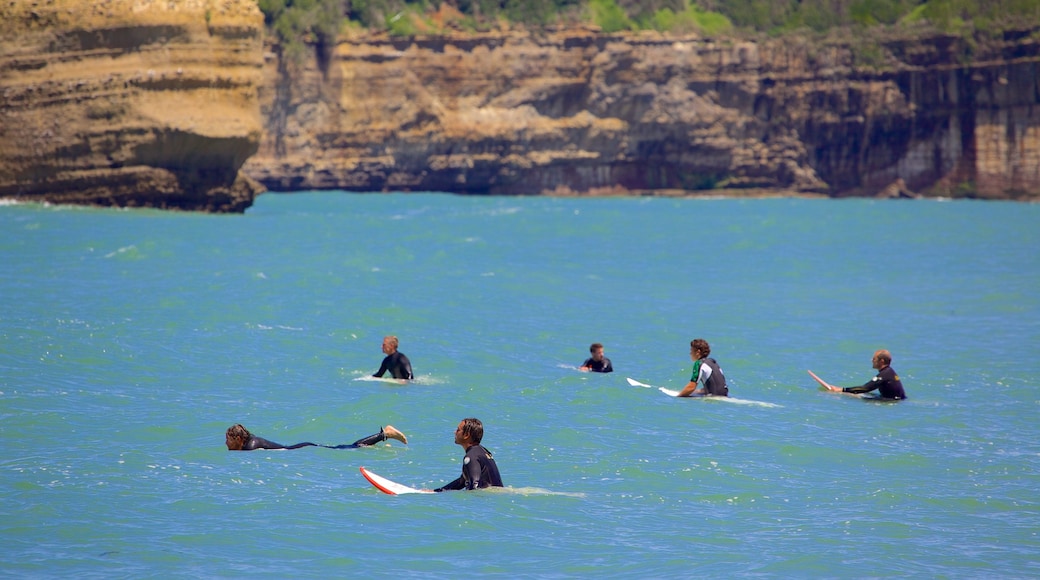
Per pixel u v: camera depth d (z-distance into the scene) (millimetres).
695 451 57469
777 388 76938
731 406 69438
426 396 69875
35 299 104062
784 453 57375
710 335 100625
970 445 59719
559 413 66062
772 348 94250
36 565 38562
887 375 73125
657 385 77312
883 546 42219
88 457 53188
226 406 65688
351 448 56812
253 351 83875
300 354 83688
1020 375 81750
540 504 47531
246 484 49531
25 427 58500
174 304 103875
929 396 74250
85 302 103312
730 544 42438
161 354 80812
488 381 75688
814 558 40656
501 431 61219
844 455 57125
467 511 46219
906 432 62812
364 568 39125
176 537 42000
